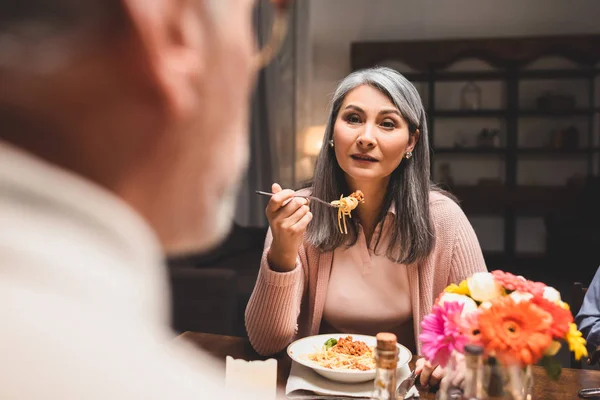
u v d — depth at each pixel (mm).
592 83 6203
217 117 306
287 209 1602
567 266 6047
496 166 6363
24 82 252
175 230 319
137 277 265
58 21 251
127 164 278
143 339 259
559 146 6223
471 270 1857
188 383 266
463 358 1051
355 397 1353
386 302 1825
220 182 331
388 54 6371
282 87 6289
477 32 6387
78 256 242
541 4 6285
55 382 227
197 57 284
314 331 1846
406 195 1810
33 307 229
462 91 6352
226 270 3576
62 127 261
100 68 257
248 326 1693
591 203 6125
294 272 1645
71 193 251
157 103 270
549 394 1396
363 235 1846
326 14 6516
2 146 251
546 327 1066
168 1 272
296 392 1390
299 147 6371
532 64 6312
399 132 1746
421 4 6430
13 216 236
